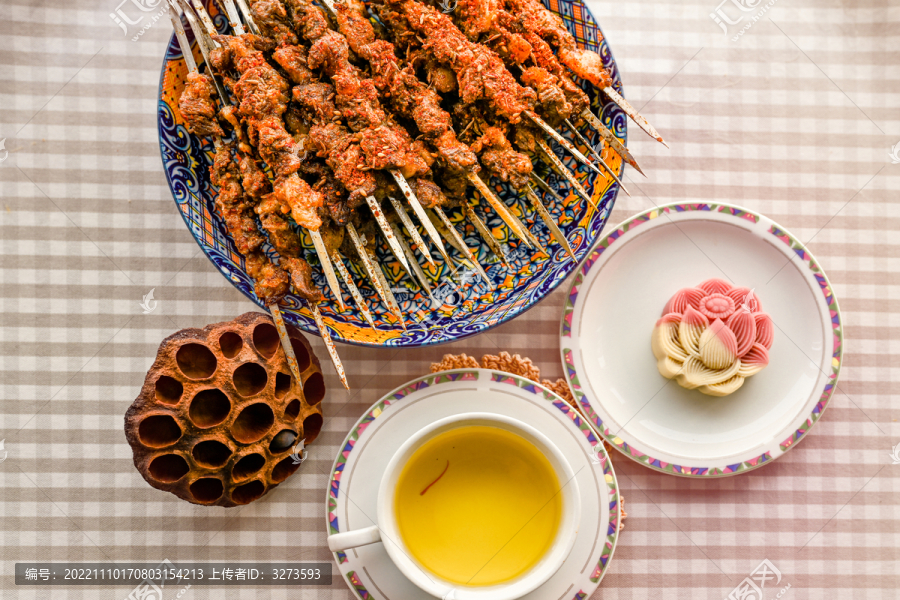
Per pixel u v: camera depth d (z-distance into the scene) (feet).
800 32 2.19
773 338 2.12
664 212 2.10
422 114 1.90
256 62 1.89
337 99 1.89
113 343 2.13
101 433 2.13
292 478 2.13
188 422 1.92
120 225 2.13
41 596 2.10
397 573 2.05
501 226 2.06
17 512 2.11
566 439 2.06
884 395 2.18
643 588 2.15
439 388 2.06
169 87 1.95
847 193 2.19
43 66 2.13
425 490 2.04
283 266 1.95
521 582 1.96
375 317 2.03
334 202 1.91
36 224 2.13
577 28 1.98
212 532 2.12
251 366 2.01
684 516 2.15
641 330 2.14
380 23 1.97
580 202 2.02
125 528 2.12
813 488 2.17
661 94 2.18
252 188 1.91
